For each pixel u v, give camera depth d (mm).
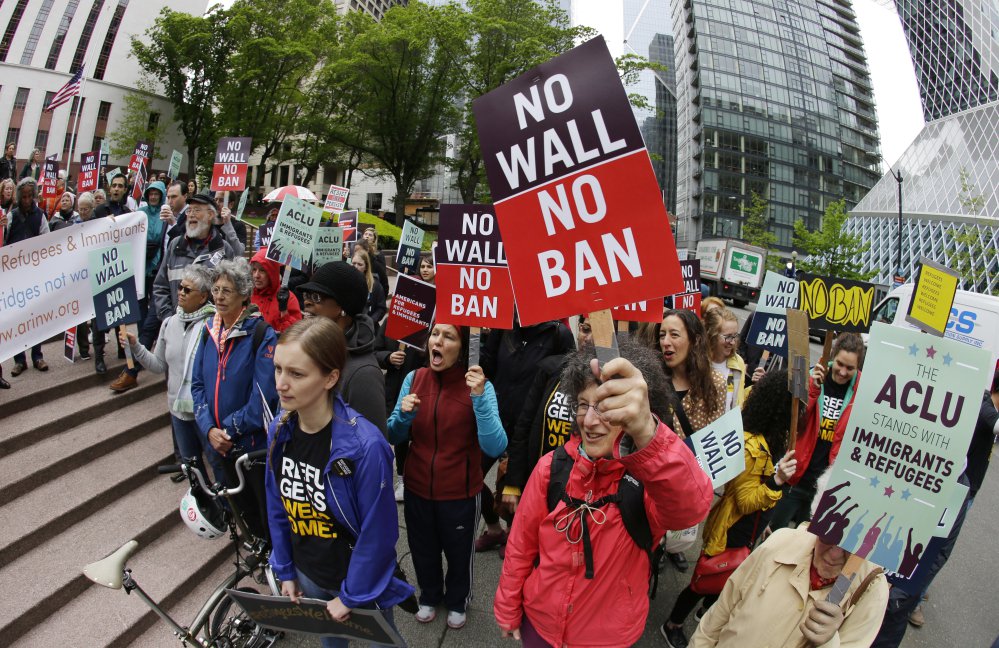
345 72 31266
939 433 1784
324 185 61000
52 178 10062
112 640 2801
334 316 3104
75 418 4367
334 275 3076
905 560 1806
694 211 84312
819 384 3588
